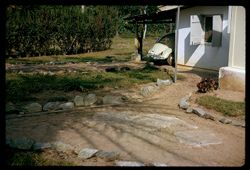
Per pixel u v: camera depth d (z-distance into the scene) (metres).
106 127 7.22
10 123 7.41
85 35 25.39
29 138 6.41
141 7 26.80
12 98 9.36
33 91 10.35
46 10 23.00
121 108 8.92
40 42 22.84
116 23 28.53
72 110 8.61
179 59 17.39
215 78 13.23
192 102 9.32
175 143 6.33
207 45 15.55
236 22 10.59
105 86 11.36
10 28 21.08
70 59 20.89
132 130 7.02
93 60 20.28
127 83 11.91
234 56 10.70
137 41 20.19
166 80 12.32
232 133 6.99
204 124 7.56
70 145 5.98
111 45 29.92
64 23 23.91
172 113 8.46
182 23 17.12
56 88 10.87
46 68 16.16
